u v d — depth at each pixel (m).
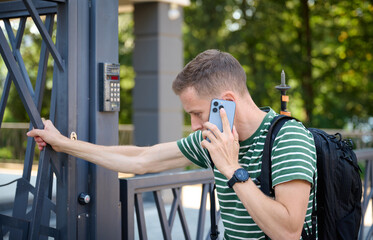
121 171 2.09
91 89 2.20
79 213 2.17
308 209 1.68
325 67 14.65
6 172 2.53
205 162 1.99
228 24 13.78
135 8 6.71
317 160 1.76
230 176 1.55
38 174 2.06
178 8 6.80
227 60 1.68
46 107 2.72
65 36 2.11
